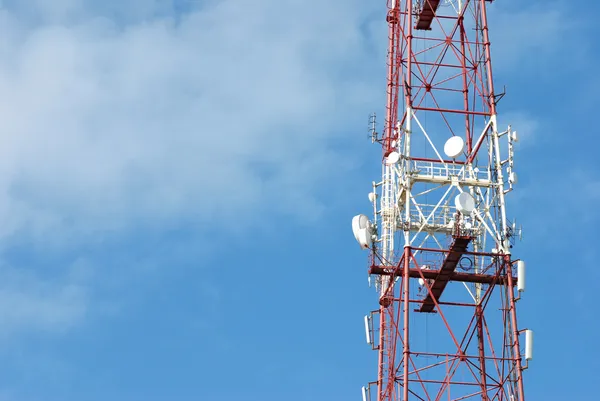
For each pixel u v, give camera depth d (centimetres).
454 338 7556
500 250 7762
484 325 7862
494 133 8062
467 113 8125
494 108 8131
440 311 7606
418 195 7888
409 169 7900
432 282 7894
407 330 7469
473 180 7925
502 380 7531
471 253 7669
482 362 7694
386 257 8006
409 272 7725
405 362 7375
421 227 7744
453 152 7888
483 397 7562
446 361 7494
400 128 8044
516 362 7494
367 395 7975
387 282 8019
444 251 7662
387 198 8225
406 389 7312
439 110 8112
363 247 7888
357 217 7975
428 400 7381
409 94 8112
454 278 7769
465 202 7619
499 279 7738
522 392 7419
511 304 7644
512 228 7819
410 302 7838
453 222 7731
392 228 8019
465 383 7475
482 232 7944
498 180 7938
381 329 8006
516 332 7569
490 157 8025
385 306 8038
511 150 7956
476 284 8006
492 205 7900
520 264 7669
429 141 7981
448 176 7906
